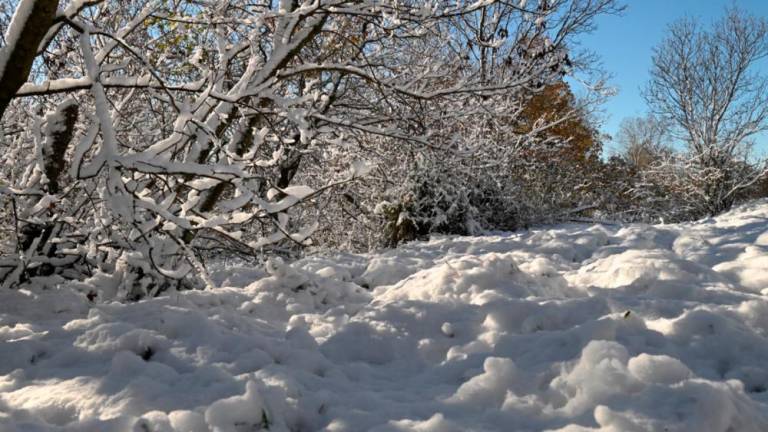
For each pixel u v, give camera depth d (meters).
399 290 5.05
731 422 2.12
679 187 18.25
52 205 4.92
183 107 4.59
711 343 3.17
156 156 4.48
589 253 7.37
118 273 5.56
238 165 4.73
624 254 5.51
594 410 2.21
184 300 4.64
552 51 7.75
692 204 17.94
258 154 7.12
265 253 8.71
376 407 2.56
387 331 3.75
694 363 3.00
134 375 2.92
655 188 19.62
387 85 7.08
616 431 2.04
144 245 5.48
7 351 3.39
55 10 4.05
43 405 2.62
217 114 5.38
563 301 3.95
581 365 2.62
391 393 2.81
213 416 2.29
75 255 5.74
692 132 18.81
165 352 3.33
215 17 5.54
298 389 2.71
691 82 18.89
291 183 11.05
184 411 2.34
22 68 4.14
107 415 2.51
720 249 6.34
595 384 2.40
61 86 4.41
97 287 5.44
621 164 22.70
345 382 3.00
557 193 16.77
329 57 8.61
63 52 5.69
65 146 5.48
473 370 3.02
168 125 6.41
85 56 4.30
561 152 17.92
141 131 6.61
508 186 13.78
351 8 5.90
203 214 5.31
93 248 5.18
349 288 5.77
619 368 2.47
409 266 6.97
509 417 2.33
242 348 3.30
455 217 12.38
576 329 3.16
